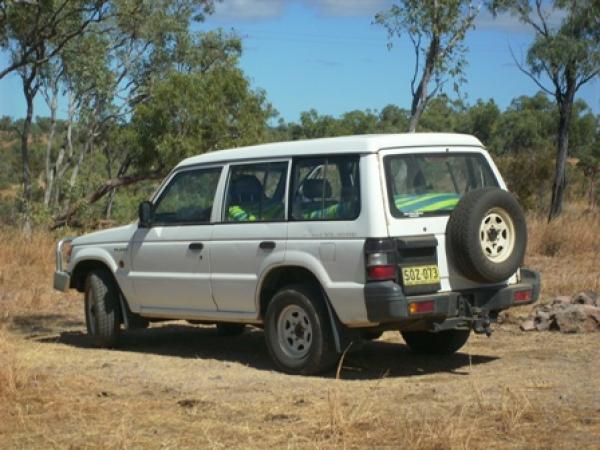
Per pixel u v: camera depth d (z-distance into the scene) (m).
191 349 10.24
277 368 8.64
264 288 8.74
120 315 10.34
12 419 6.81
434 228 8.09
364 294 7.82
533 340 9.88
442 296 7.95
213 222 9.20
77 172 33.97
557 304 10.96
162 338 11.08
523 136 56.88
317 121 48.22
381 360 9.20
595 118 60.75
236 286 8.92
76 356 9.68
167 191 9.75
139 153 29.19
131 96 33.44
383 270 7.78
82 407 7.10
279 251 8.51
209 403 7.21
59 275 10.77
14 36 25.94
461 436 5.93
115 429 6.51
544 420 6.42
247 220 8.89
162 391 7.74
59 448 6.09
